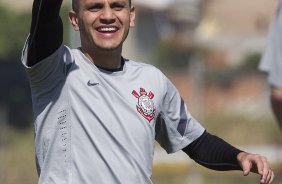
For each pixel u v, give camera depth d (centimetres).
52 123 1100
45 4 1050
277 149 3394
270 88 1573
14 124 5566
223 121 3700
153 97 1132
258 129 3700
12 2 7156
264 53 1576
